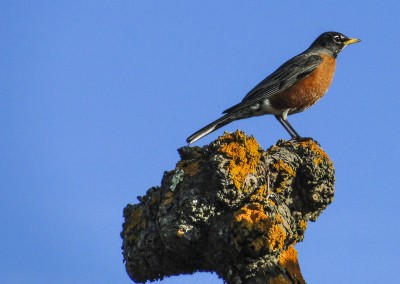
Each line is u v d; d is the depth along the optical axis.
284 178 10.32
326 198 10.67
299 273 10.26
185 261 10.59
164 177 11.07
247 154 10.08
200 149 11.40
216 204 9.98
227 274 9.85
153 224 10.86
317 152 10.74
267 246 9.45
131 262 11.04
